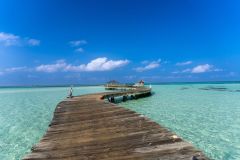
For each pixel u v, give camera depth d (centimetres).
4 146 1044
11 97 4069
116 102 2894
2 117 1806
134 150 603
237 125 1362
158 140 668
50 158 584
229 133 1180
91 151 621
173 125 1367
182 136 1130
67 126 962
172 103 2564
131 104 2534
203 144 1004
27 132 1298
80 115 1211
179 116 1675
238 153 896
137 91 3241
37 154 614
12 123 1555
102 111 1287
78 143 701
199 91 5034
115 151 609
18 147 1029
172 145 619
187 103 2555
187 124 1394
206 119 1555
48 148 663
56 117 1193
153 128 809
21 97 4041
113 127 875
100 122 990
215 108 2122
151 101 2834
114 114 1160
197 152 566
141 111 1928
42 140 753
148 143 648
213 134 1162
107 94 2695
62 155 602
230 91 4881
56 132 866
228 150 929
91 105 1609
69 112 1347
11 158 895
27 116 1841
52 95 4578
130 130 805
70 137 779
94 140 723
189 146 607
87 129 880
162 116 1673
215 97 3366
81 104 1716
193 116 1673
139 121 948
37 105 2638
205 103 2548
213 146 977
